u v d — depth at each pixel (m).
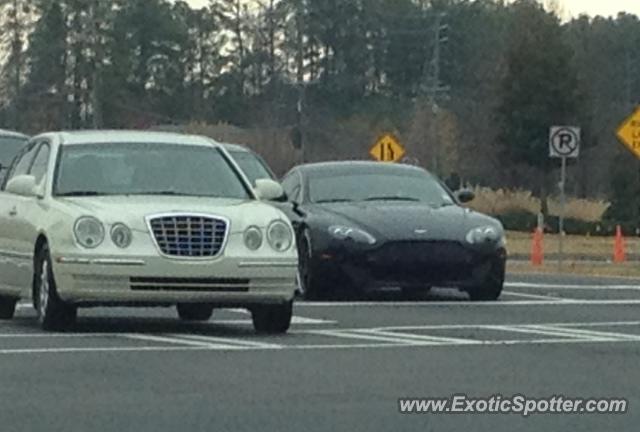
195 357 18.42
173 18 99.62
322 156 93.56
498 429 14.10
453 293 28.94
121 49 94.31
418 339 20.67
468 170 99.56
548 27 96.56
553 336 21.28
